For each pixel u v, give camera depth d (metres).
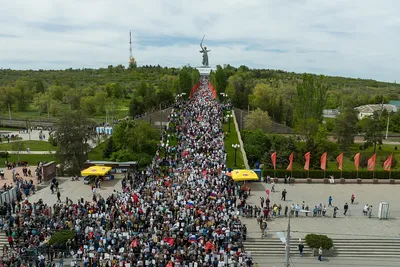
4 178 63.62
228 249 37.28
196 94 142.75
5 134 106.25
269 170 64.81
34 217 42.03
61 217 41.97
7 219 43.25
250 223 45.94
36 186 58.72
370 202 54.25
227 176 58.53
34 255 35.72
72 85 193.12
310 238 40.50
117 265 34.19
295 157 76.50
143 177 57.97
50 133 88.44
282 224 45.84
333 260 39.56
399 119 132.50
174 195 48.69
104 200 48.41
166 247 36.38
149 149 72.81
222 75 138.50
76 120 67.12
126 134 74.25
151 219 40.62
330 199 51.50
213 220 41.47
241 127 101.94
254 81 185.75
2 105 154.00
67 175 65.25
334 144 91.62
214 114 97.50
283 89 146.12
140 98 127.69
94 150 83.44
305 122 94.75
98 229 39.38
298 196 56.16
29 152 83.69
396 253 40.75
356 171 65.44
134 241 36.41
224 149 73.06
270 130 103.94
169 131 83.44
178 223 40.06
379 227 45.56
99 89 185.62
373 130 90.81
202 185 52.31
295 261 39.12
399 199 55.81
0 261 35.28
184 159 65.31
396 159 86.25
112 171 66.31
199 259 34.91
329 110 162.00
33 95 163.62
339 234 43.50
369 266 38.44
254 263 37.97
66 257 37.44
